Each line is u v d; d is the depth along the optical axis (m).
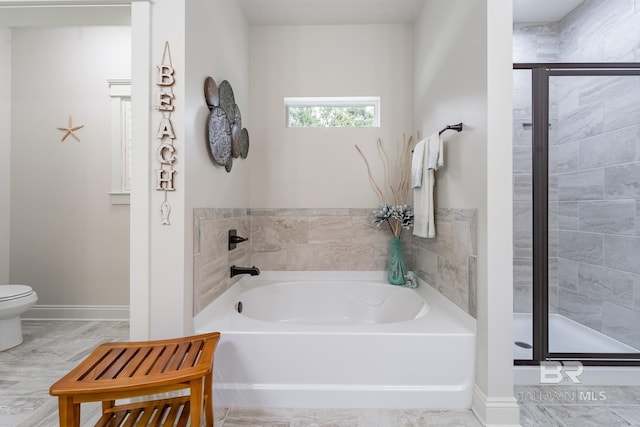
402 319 2.20
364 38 2.60
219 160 1.79
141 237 1.41
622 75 1.77
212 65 1.77
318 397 1.50
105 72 2.82
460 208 1.64
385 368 1.50
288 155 2.62
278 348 1.50
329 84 2.61
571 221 2.35
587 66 1.77
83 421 1.47
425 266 2.17
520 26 2.62
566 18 2.52
